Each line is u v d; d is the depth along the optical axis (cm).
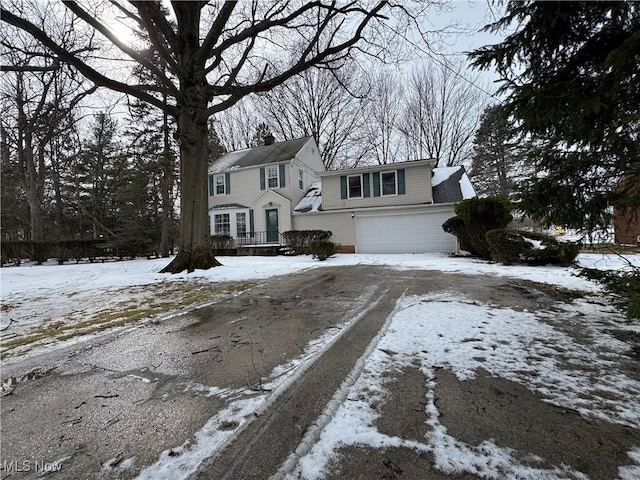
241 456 141
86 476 133
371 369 224
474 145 2477
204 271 827
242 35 844
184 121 846
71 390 210
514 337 280
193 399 193
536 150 324
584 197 314
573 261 732
